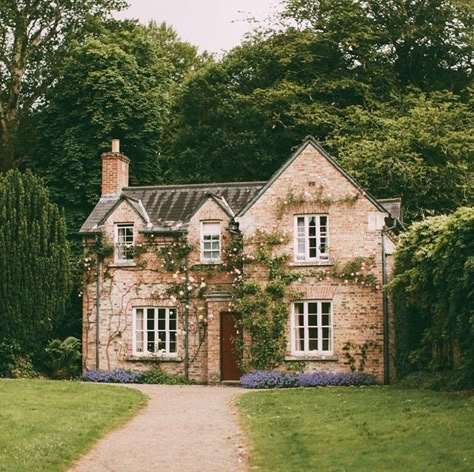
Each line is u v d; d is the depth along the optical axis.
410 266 28.69
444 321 25.61
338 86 48.69
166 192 37.62
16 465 16.38
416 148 44.06
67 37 48.41
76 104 45.88
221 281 35.03
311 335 33.12
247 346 33.16
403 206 42.56
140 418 22.95
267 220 33.53
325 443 18.22
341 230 33.00
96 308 36.03
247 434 20.16
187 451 18.38
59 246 36.06
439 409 21.23
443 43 51.00
